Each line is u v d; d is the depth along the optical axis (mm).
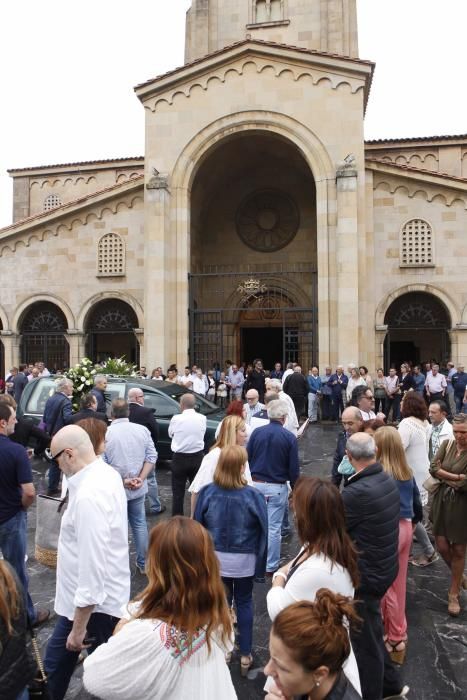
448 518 5027
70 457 3340
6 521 4473
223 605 2111
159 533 2123
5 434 4598
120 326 20625
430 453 6539
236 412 6324
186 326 18094
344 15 22469
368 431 5645
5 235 20562
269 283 22844
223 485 4152
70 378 10477
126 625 2059
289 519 8023
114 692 1943
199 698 1952
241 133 17969
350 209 16703
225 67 17969
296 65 17562
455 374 16484
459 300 17891
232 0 23578
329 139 17328
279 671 1793
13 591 2131
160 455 10703
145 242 18359
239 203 23188
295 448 5910
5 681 2014
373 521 3344
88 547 3070
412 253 18203
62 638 3324
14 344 20609
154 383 11625
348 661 2586
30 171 27062
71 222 20375
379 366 18078
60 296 20344
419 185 18219
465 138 22906
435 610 5133
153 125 18469
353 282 16609
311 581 2799
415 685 3930
